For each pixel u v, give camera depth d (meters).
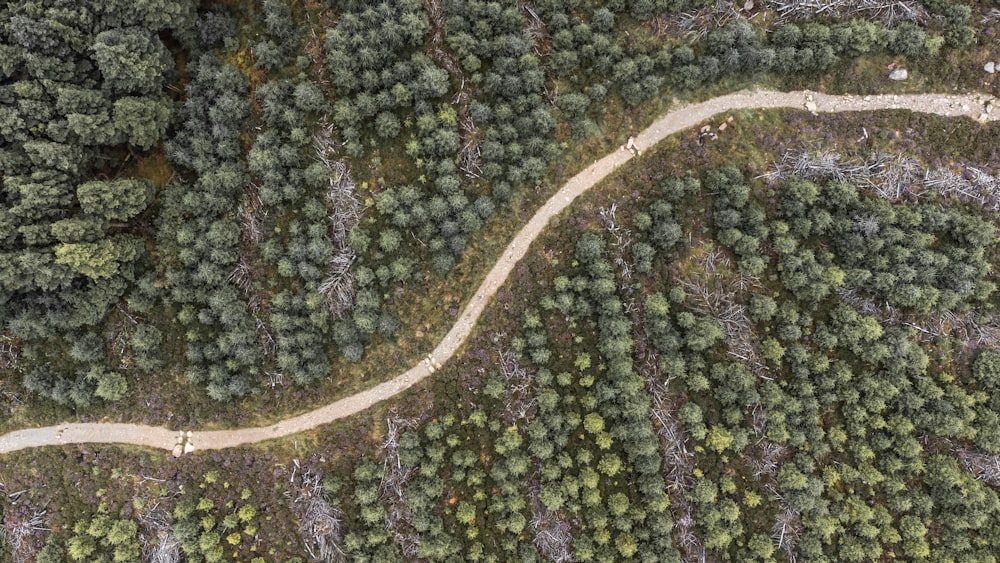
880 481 38.66
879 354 37.91
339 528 38.94
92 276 34.25
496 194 39.62
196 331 38.75
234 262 38.84
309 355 38.69
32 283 33.88
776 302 39.56
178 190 37.56
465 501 39.47
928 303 37.97
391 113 38.59
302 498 39.06
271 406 39.50
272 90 37.19
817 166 39.50
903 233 38.44
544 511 39.50
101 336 38.44
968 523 37.59
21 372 38.22
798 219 38.94
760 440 38.91
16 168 31.84
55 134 32.09
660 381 39.38
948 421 37.53
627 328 38.94
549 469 38.84
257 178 38.62
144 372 39.03
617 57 39.44
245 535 38.81
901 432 38.12
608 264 39.66
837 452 39.00
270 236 39.03
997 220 39.50
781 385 39.16
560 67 39.41
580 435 39.50
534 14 39.31
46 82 31.48
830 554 38.44
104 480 38.69
